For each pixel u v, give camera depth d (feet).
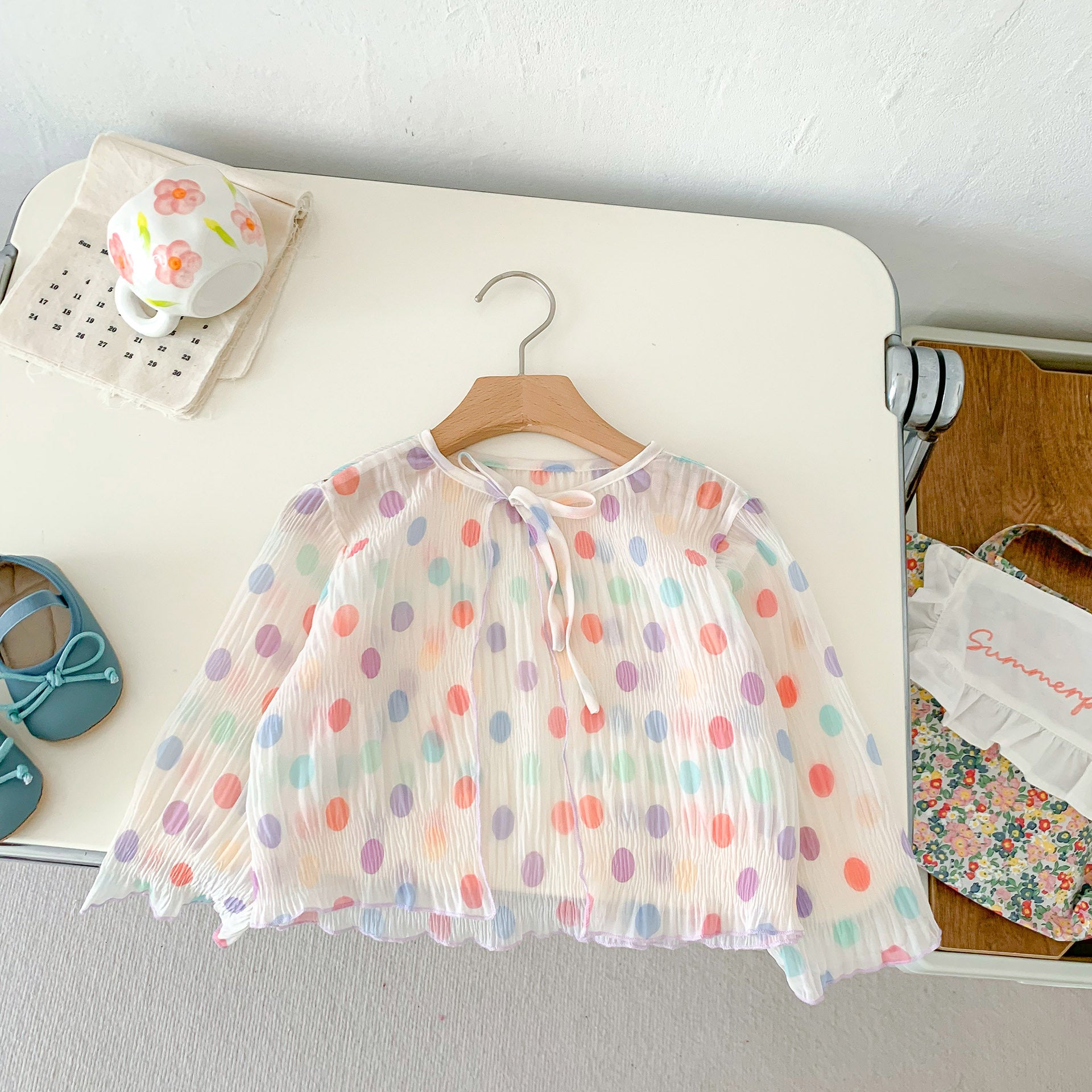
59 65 2.75
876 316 3.13
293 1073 4.24
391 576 2.55
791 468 2.94
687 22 2.57
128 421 2.82
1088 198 3.30
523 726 2.54
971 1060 4.48
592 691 2.51
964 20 2.58
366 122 2.97
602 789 2.47
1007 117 2.92
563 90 2.82
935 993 4.58
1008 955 3.44
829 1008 4.51
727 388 3.01
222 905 2.35
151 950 4.37
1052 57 2.69
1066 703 3.50
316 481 2.80
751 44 2.65
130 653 2.59
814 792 2.53
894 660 2.76
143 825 2.32
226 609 2.65
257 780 2.27
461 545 2.67
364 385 2.92
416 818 2.42
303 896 2.27
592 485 2.70
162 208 2.48
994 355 4.26
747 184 3.25
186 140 3.09
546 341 3.01
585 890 2.39
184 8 2.55
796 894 2.42
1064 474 4.18
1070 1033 4.56
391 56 2.70
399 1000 4.37
